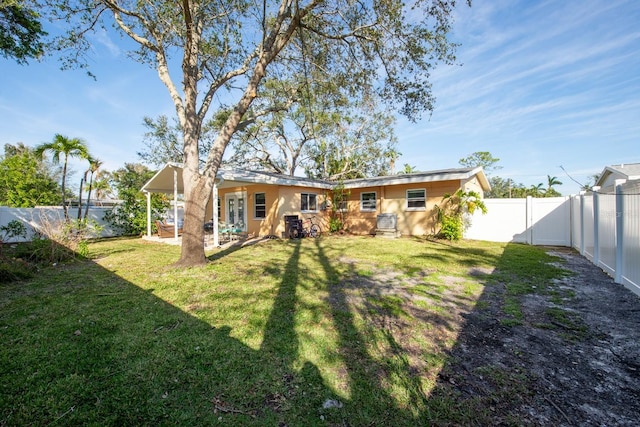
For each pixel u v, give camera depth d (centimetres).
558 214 1013
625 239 489
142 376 240
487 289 486
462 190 1138
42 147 925
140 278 563
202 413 198
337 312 382
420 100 859
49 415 195
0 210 1112
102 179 2591
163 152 2105
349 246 1002
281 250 927
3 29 643
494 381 235
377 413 199
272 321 351
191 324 342
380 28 736
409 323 348
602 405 208
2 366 253
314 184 1447
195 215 687
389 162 2531
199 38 728
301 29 766
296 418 194
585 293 461
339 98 997
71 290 484
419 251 883
